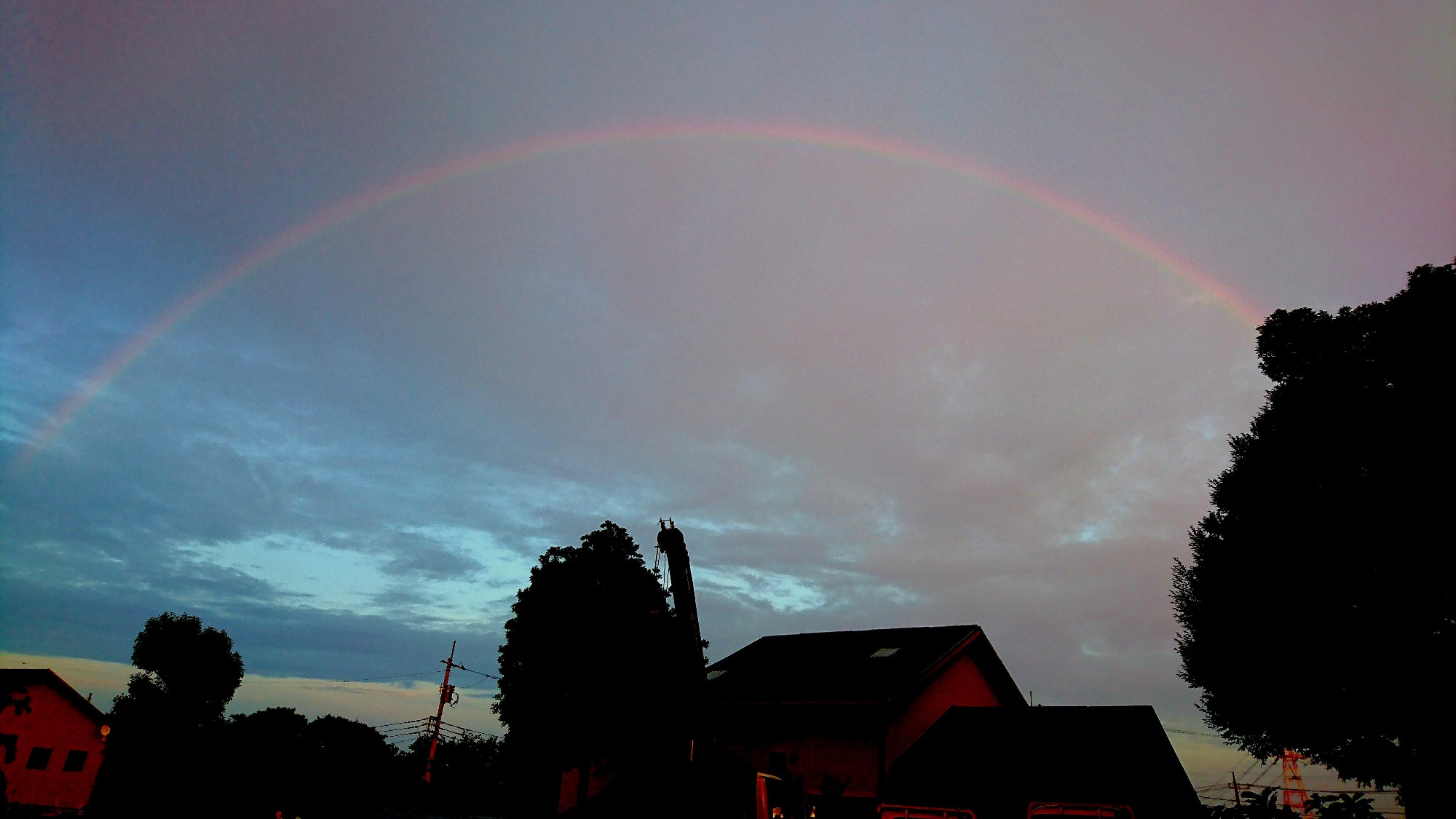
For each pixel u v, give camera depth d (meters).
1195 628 21.20
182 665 47.00
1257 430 20.84
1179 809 17.58
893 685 21.94
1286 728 18.91
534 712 22.09
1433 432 17.33
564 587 23.09
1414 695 16.84
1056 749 19.66
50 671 36.28
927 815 14.75
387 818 26.28
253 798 23.98
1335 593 18.19
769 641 30.98
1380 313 19.11
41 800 34.75
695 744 17.27
